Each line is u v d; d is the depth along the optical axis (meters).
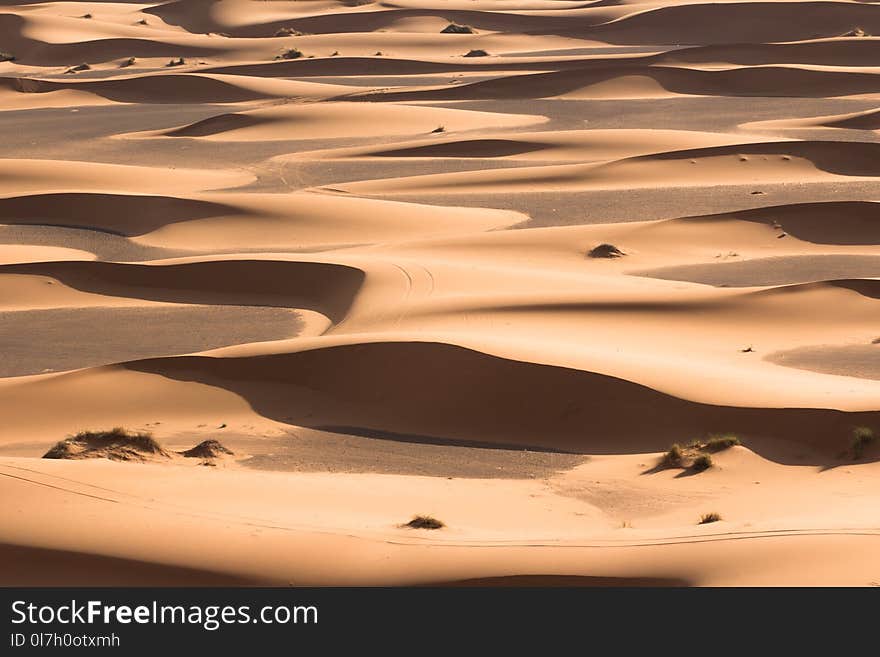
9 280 143.38
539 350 97.19
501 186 199.38
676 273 146.50
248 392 98.00
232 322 128.75
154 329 127.06
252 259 142.12
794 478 76.06
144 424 93.69
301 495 70.38
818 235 160.38
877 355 104.62
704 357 105.00
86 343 122.62
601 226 162.62
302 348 100.56
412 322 116.31
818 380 95.56
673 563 54.19
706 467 78.25
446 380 94.31
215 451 85.19
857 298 117.62
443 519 66.38
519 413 90.44
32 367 114.81
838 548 53.69
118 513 62.31
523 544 57.62
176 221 178.62
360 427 92.19
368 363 97.75
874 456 78.19
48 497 64.19
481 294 124.56
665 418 86.50
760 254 154.75
